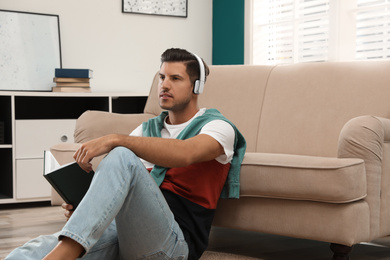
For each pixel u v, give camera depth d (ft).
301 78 9.53
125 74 15.20
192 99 6.55
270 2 14.79
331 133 8.89
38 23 13.85
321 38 13.21
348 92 8.96
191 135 6.30
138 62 15.37
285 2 14.24
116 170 5.17
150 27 15.48
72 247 4.87
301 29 13.80
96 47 14.78
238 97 10.01
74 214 4.95
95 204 5.00
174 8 15.71
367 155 6.97
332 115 8.98
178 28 15.87
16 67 13.52
